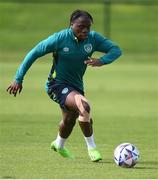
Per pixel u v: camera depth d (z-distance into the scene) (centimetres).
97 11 15550
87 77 9388
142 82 8731
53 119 5041
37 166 2962
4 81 8288
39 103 6266
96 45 3102
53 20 15125
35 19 15150
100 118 5272
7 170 2853
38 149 3503
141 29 14825
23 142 3784
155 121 5109
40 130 4375
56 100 3117
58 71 3108
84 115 3003
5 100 6462
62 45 3027
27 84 8225
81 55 3053
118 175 2748
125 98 6944
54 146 3209
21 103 6241
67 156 3206
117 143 3869
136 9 15825
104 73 10006
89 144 3102
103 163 3062
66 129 3147
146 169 2912
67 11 15575
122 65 11381
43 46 3012
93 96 7100
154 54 13275
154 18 15412
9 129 4403
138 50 13588
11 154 3322
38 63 11400
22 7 15762
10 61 11531
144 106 6225
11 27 14800
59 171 2834
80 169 2889
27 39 14125
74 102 2998
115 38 14288
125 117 5353
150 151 3522
